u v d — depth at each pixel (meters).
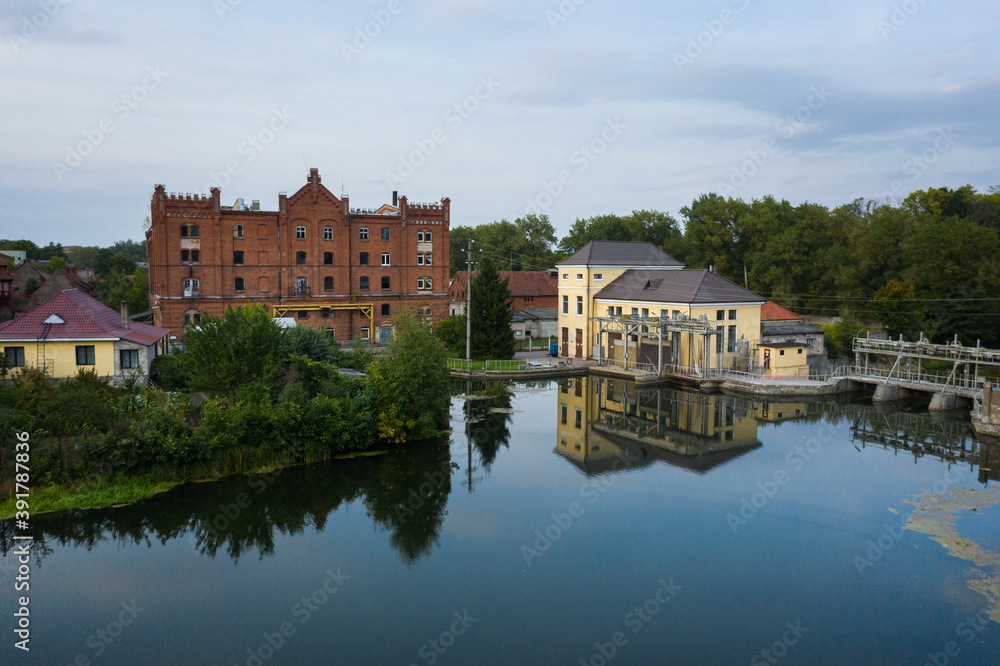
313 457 30.27
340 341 67.81
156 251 61.50
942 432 34.91
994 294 55.25
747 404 42.97
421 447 32.81
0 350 34.91
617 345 57.47
